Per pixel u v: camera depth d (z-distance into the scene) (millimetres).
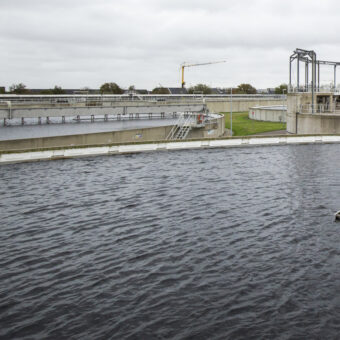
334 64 77188
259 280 18750
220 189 34156
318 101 75188
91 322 15859
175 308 16656
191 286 18297
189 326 15531
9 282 18906
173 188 34625
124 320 15930
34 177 39000
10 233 24891
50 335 15156
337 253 21359
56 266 20453
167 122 89562
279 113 96000
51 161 46812
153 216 27656
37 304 17094
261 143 57906
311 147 55500
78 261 20969
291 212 28062
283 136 58562
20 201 31359
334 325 15477
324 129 64875
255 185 35344
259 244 22766
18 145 50750
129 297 17500
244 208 29078
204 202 30594
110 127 79250
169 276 19234
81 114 86562
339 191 33094
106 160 47312
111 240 23656
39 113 81438
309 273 19281
